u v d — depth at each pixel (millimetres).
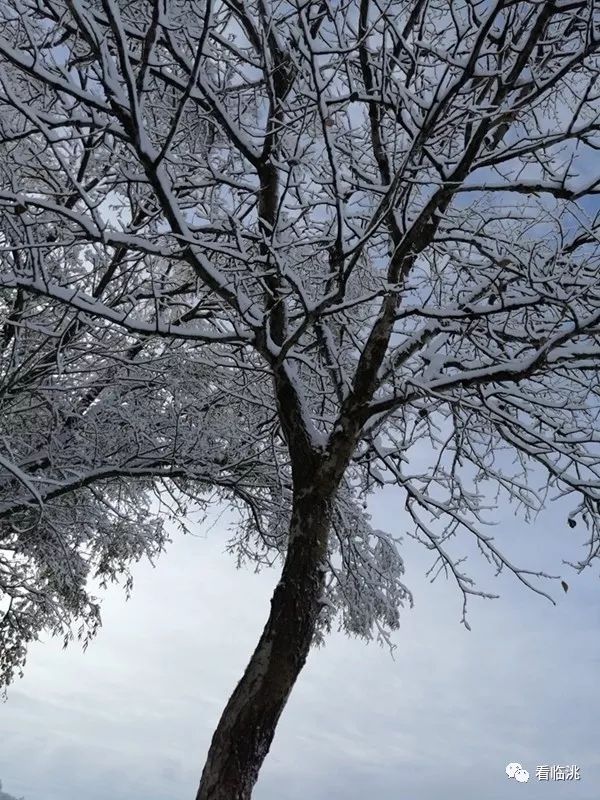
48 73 5961
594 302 7121
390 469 9234
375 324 7273
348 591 11273
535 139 6773
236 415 10711
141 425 10156
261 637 6480
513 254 7238
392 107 6945
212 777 5977
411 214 8633
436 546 8820
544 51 7176
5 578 13500
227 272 7270
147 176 6391
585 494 7938
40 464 10422
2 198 6230
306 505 6875
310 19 6840
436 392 7410
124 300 8680
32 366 9086
